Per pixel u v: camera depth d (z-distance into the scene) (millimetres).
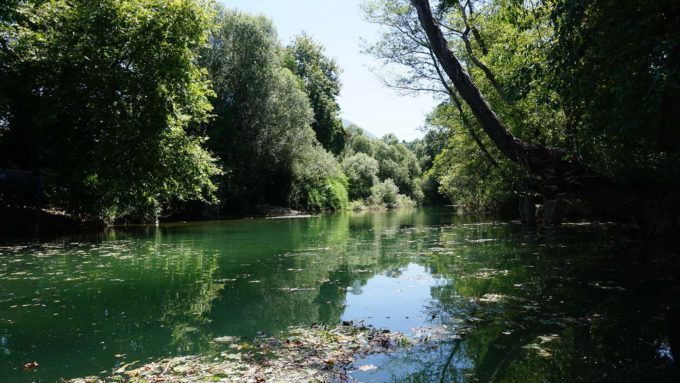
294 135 33969
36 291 6957
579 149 9961
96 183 15859
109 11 13398
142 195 15508
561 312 5152
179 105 15062
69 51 13211
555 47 6441
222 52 30281
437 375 3457
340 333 4617
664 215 9945
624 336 4266
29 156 15969
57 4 13961
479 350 4020
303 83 46531
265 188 35344
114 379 3553
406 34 18031
